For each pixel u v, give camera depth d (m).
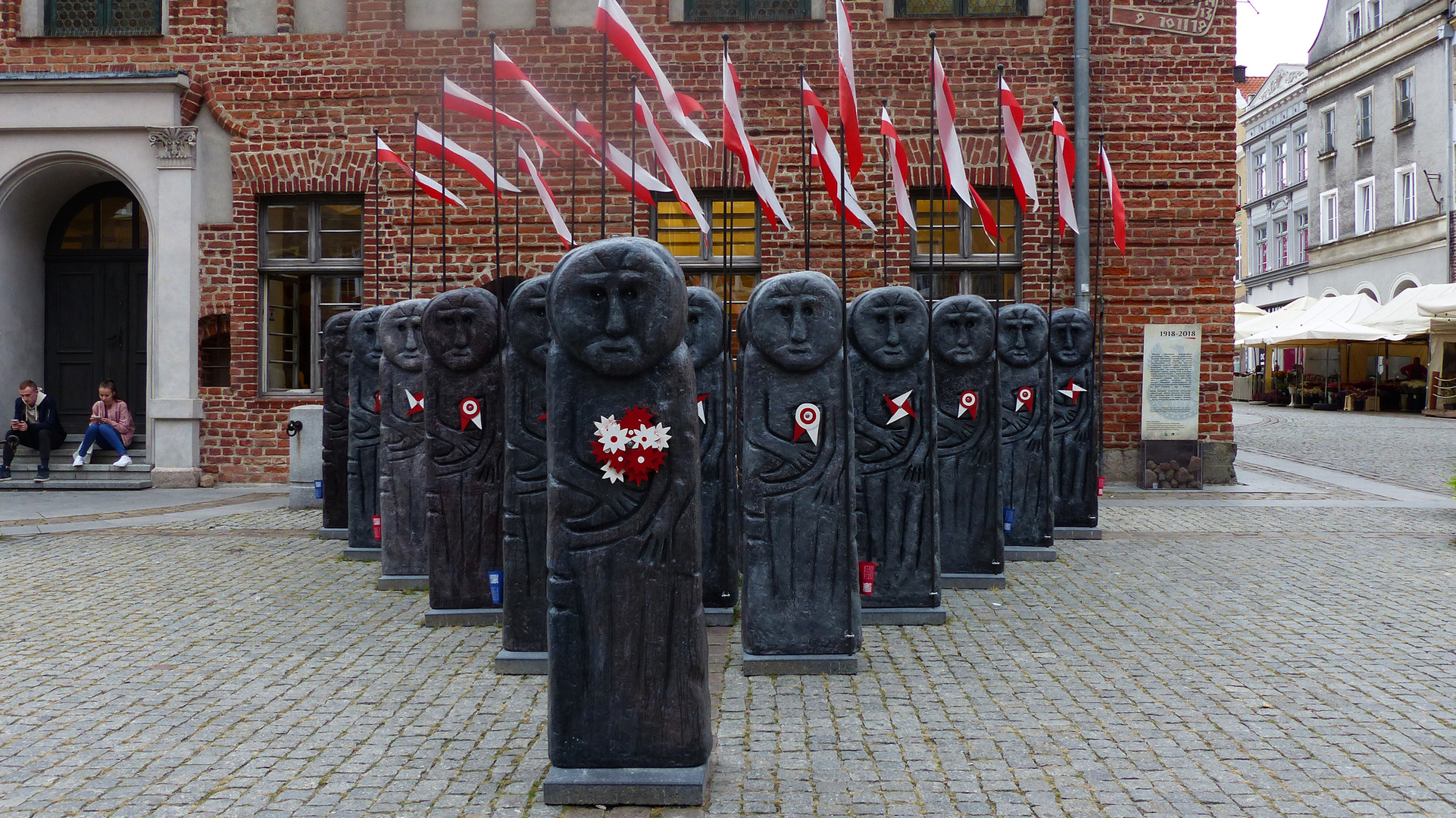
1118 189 12.19
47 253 15.66
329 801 4.07
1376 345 34.72
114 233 15.67
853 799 4.05
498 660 5.80
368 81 14.05
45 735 4.82
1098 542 9.83
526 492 5.81
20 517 11.69
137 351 15.64
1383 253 36.94
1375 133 37.28
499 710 5.17
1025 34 13.55
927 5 13.76
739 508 7.38
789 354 5.74
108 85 14.08
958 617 7.06
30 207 15.16
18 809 4.01
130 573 8.59
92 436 14.48
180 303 14.21
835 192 7.69
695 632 4.07
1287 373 38.12
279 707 5.22
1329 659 5.96
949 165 8.17
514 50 13.83
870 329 6.81
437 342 6.86
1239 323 33.19
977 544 7.96
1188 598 7.54
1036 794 4.09
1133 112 13.46
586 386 4.05
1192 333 13.23
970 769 4.36
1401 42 35.44
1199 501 12.34
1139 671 5.77
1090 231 13.57
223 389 14.34
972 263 13.66
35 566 8.87
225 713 5.13
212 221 14.33
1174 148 13.45
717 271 13.89
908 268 13.61
